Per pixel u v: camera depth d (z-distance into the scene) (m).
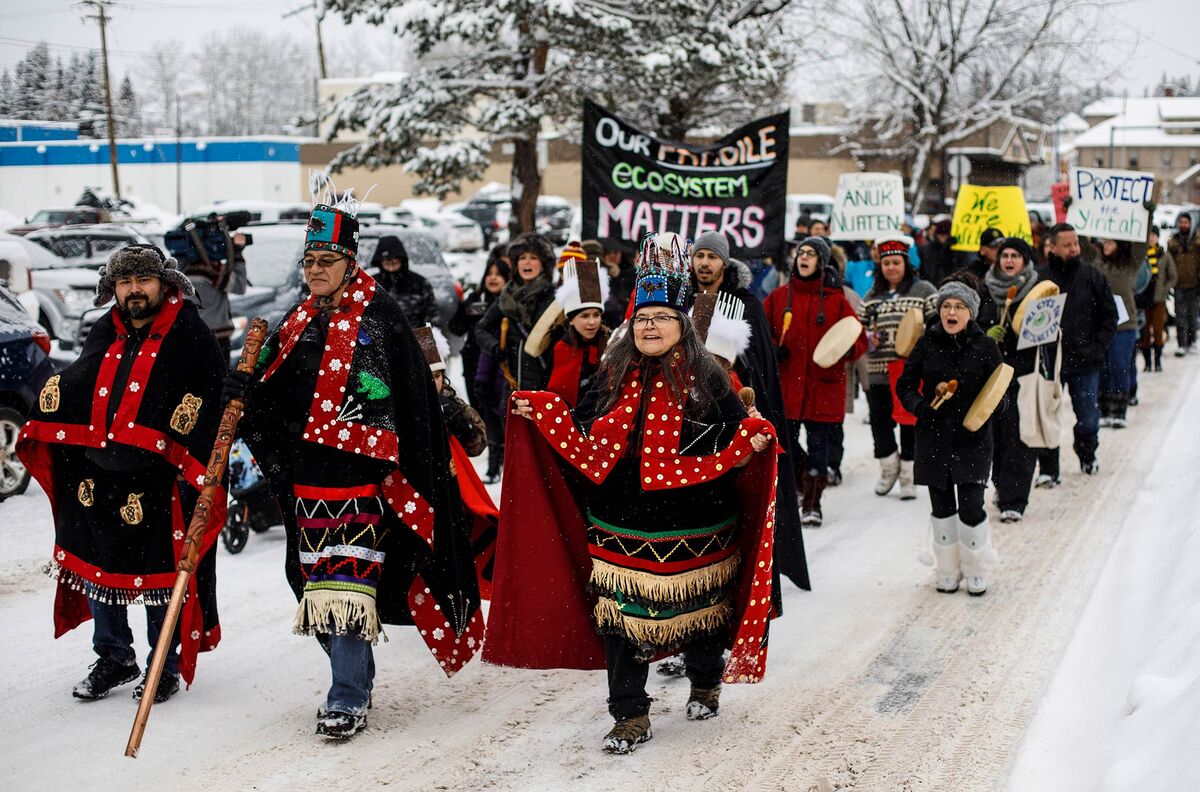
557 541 4.71
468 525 5.19
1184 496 8.51
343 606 4.56
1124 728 4.38
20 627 6.21
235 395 4.61
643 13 18.16
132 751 4.11
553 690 5.43
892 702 5.18
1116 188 11.83
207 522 4.50
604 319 7.61
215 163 50.41
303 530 4.64
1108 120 95.00
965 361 6.56
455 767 4.54
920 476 6.73
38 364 9.40
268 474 4.88
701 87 20.42
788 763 4.56
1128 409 13.39
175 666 5.20
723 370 4.52
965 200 12.83
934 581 7.05
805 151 43.88
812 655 5.81
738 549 4.66
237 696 5.27
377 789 4.34
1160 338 16.48
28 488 9.52
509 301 8.52
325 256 4.67
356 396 4.63
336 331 4.67
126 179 49.62
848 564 7.45
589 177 9.43
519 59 18.55
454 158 18.56
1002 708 5.08
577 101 18.67
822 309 8.24
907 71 31.16
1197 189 87.75
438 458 4.89
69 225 18.14
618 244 9.46
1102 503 8.89
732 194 9.38
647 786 4.37
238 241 8.62
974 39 30.33
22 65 60.34
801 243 8.32
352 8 17.86
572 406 6.38
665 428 4.41
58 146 48.41
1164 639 5.17
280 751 4.67
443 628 5.03
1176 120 93.75
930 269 13.98
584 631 4.78
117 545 4.94
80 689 5.16
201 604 5.11
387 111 18.34
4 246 11.38
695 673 4.93
